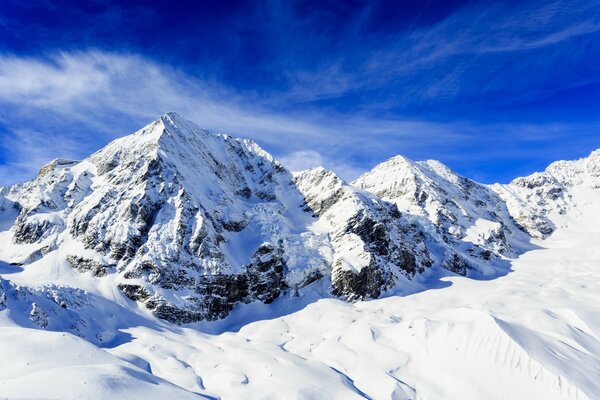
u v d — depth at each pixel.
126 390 31.70
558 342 55.44
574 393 44.34
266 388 49.44
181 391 36.66
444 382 51.81
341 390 49.25
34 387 29.34
